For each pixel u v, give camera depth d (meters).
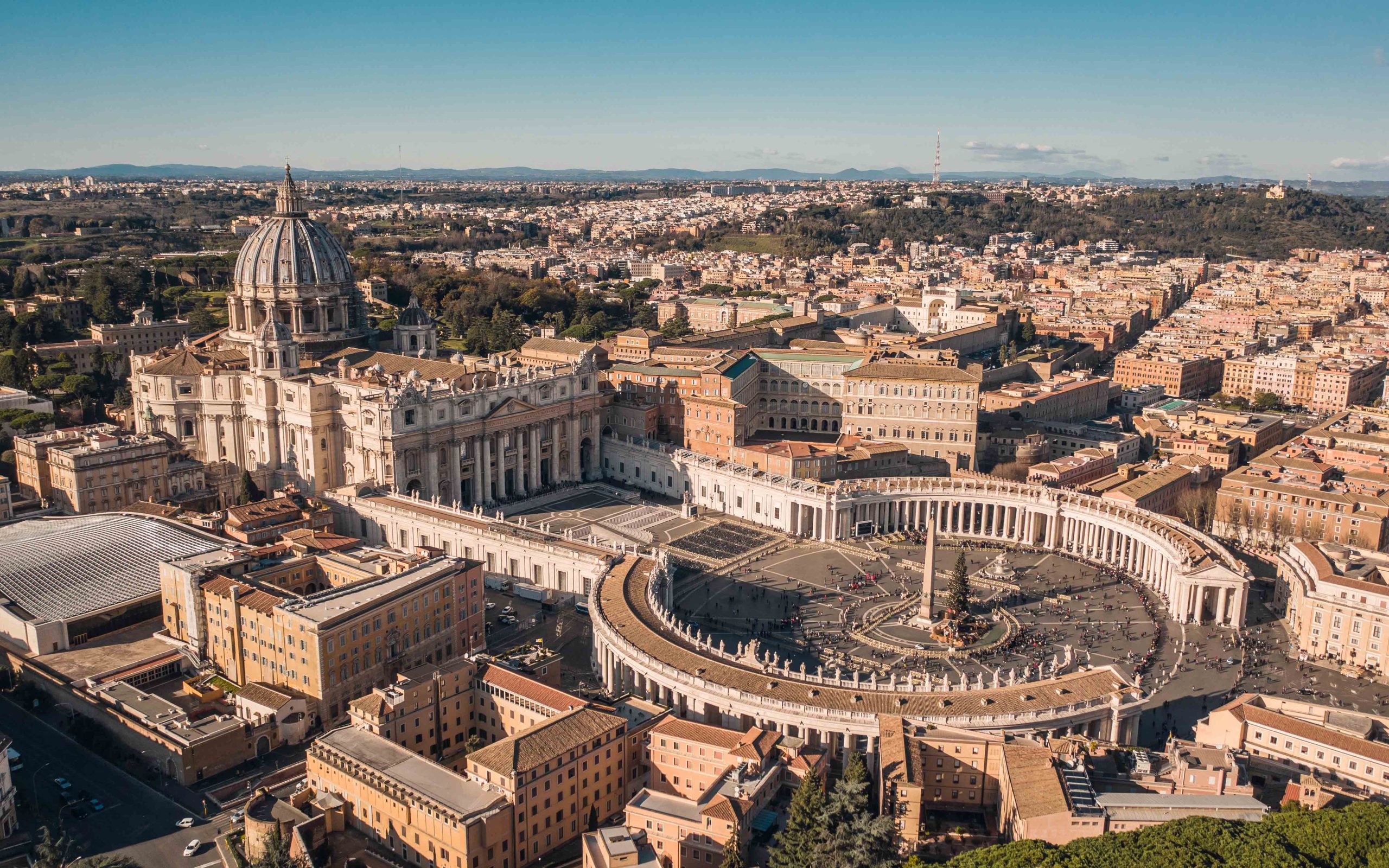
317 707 184.38
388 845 152.62
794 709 174.12
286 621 186.62
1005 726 171.00
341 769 157.38
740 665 190.88
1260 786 164.25
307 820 151.25
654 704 186.75
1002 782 158.00
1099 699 177.75
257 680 196.38
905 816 148.50
